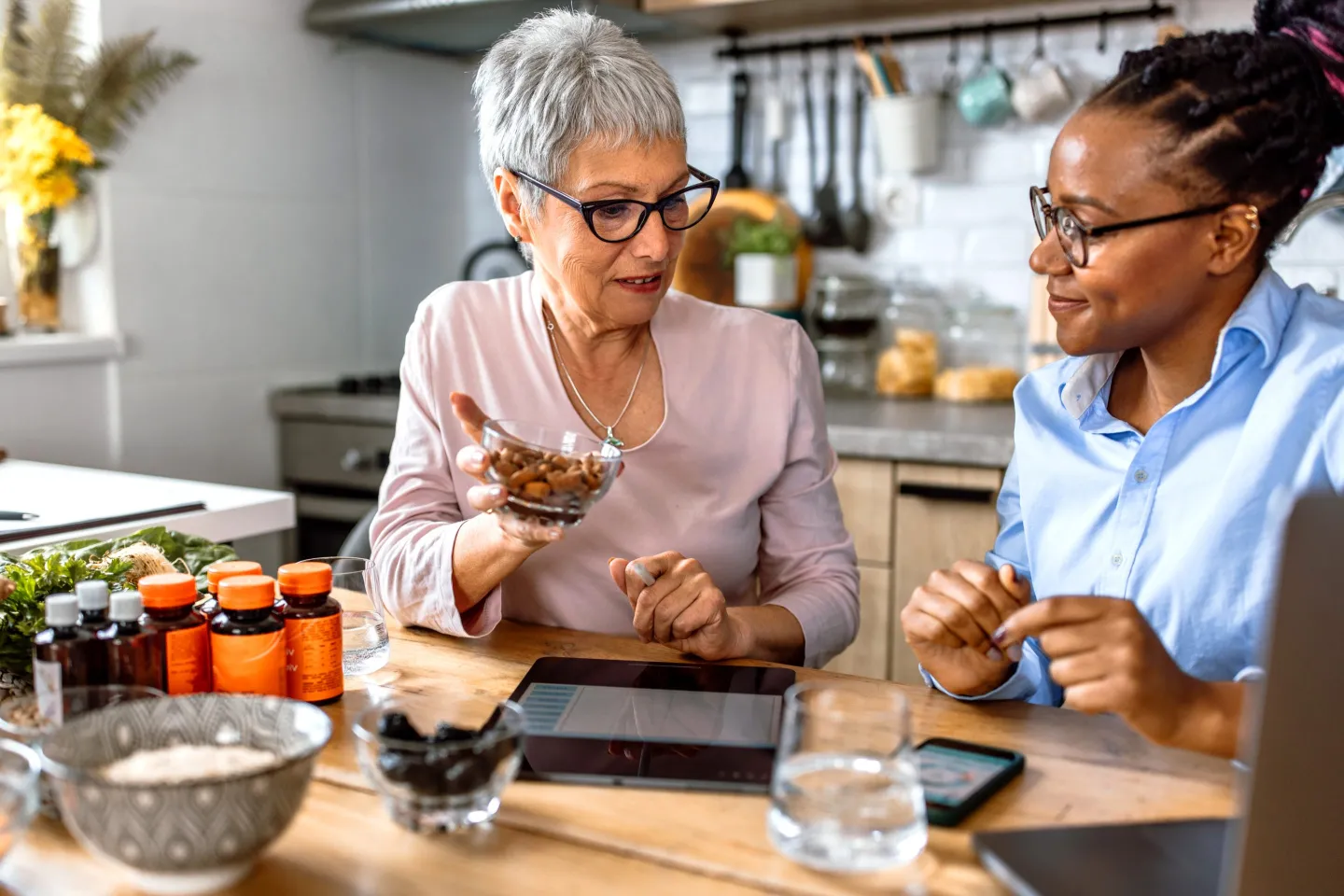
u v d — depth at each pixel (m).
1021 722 1.10
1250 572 1.15
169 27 2.81
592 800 0.92
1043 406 1.33
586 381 1.52
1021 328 3.00
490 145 1.38
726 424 1.52
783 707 1.11
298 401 3.12
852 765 0.82
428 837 0.87
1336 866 0.68
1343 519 0.65
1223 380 1.17
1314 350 1.12
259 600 1.05
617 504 1.49
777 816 0.84
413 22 3.02
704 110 3.28
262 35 3.03
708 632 1.25
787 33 3.15
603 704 1.12
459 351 1.51
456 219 3.69
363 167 3.36
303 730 0.84
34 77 2.61
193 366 2.96
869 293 3.08
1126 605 0.94
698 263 3.18
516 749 0.88
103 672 0.96
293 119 3.14
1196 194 1.05
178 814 0.74
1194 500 1.19
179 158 2.87
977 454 2.42
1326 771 0.67
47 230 2.71
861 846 0.81
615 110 1.26
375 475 3.04
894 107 2.93
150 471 2.88
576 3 2.80
